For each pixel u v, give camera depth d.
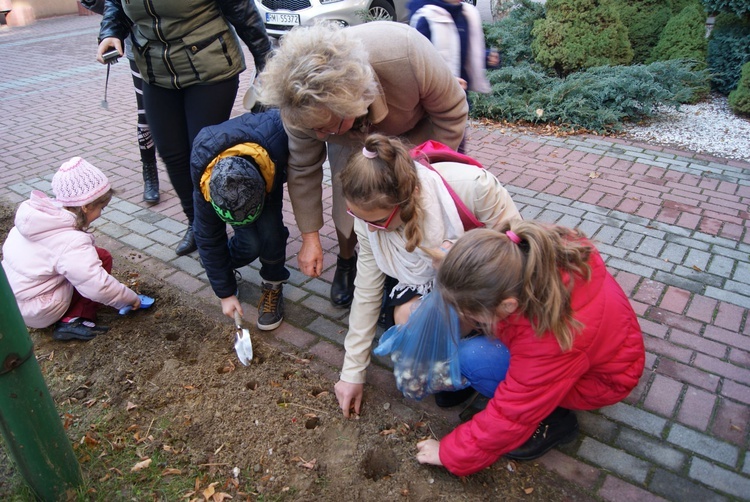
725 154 4.43
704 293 2.77
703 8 5.76
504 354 1.81
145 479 1.93
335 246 3.32
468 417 2.12
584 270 1.58
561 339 1.51
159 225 3.62
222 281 2.34
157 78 2.80
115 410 2.22
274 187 2.33
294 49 1.60
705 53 5.70
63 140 5.16
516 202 3.72
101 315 2.75
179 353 2.53
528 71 5.52
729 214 3.50
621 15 6.05
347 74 1.57
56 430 1.71
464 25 2.90
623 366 1.76
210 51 2.75
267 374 2.37
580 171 4.18
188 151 3.06
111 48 3.02
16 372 1.53
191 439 2.08
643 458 1.95
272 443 2.04
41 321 2.54
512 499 1.82
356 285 2.07
